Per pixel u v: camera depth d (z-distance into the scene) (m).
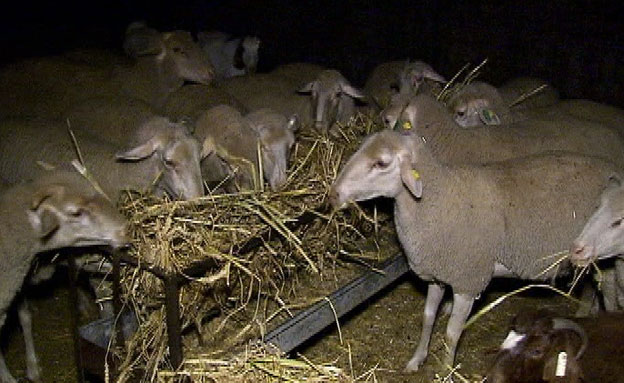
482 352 2.27
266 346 1.76
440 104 2.34
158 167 2.12
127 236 1.79
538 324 1.44
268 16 5.59
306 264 2.20
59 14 6.20
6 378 2.06
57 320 2.49
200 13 6.07
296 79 3.27
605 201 1.85
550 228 2.03
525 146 2.30
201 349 1.89
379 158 1.88
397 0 4.89
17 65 2.94
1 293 1.84
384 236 2.46
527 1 4.46
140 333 1.83
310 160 2.41
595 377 1.52
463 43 4.64
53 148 2.24
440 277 2.03
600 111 2.64
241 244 1.85
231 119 2.33
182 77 3.20
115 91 3.00
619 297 2.12
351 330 2.37
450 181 1.96
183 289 1.84
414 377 2.13
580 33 4.27
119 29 6.09
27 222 1.77
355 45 5.12
